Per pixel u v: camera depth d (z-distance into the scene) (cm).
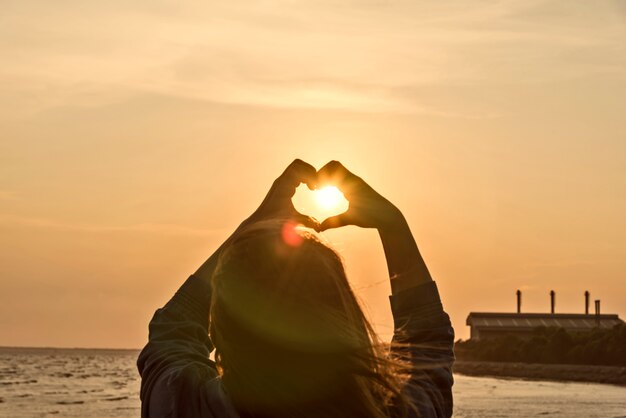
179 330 191
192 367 182
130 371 16675
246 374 158
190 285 195
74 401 6781
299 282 160
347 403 156
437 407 175
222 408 169
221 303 160
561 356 14512
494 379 12812
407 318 188
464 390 8738
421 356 181
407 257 191
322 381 156
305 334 156
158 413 178
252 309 158
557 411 5506
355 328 161
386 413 161
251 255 161
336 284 162
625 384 11488
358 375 157
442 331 186
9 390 8600
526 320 18250
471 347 17138
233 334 158
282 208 188
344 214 189
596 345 13800
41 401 6762
